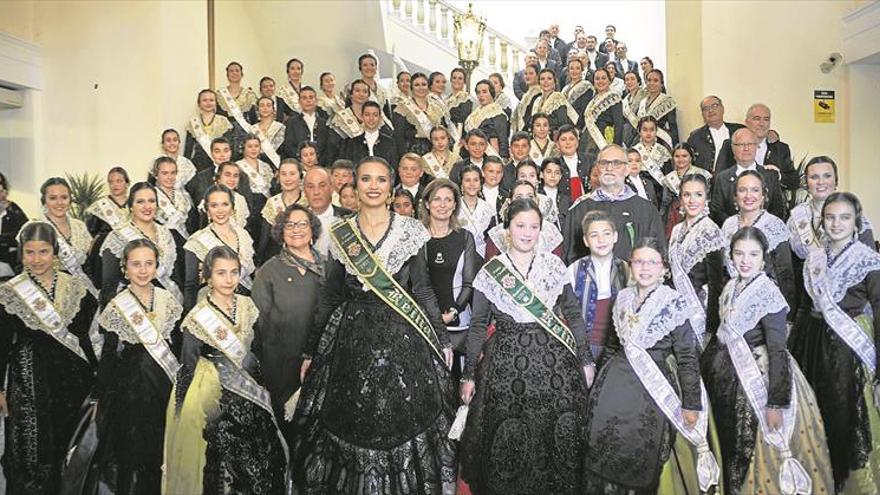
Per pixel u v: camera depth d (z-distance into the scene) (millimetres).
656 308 3701
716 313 4293
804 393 3793
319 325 4051
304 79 11055
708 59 7512
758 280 3793
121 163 7957
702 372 4004
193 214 6391
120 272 4824
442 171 6879
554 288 3842
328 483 3834
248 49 10219
